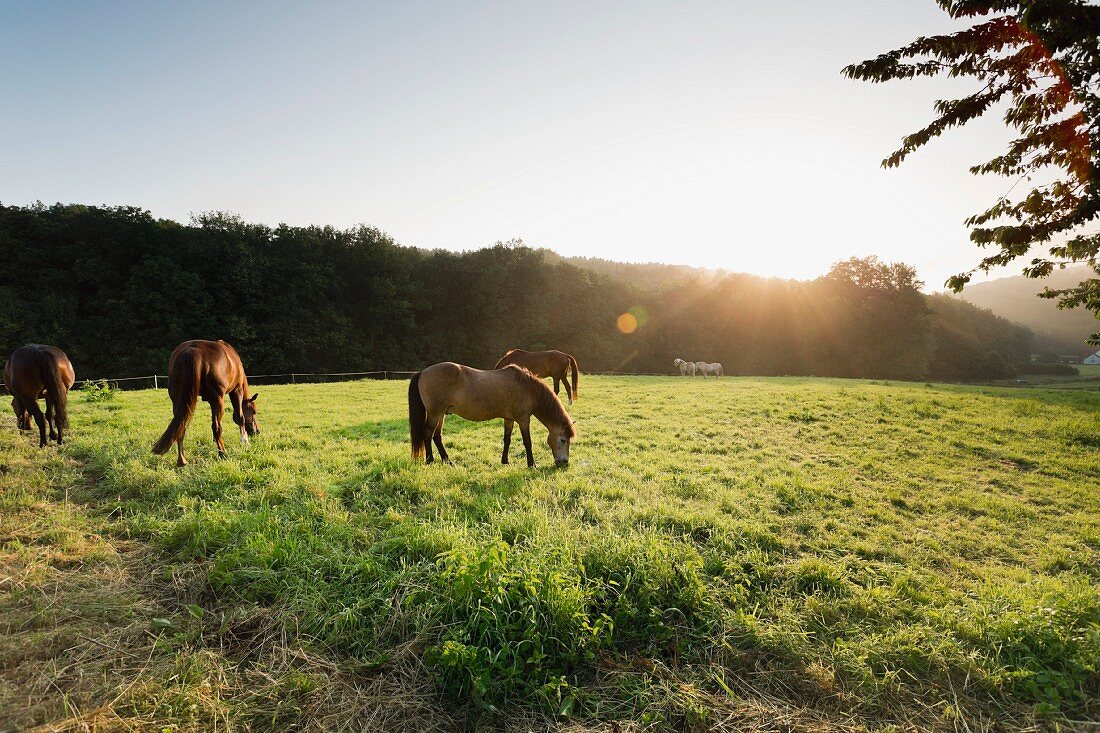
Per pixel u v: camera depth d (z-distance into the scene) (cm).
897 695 285
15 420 927
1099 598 359
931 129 418
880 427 1066
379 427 970
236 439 766
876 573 429
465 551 348
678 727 260
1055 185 396
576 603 316
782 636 319
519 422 702
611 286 5541
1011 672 294
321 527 438
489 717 261
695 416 1168
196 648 288
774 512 559
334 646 298
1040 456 878
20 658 264
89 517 445
